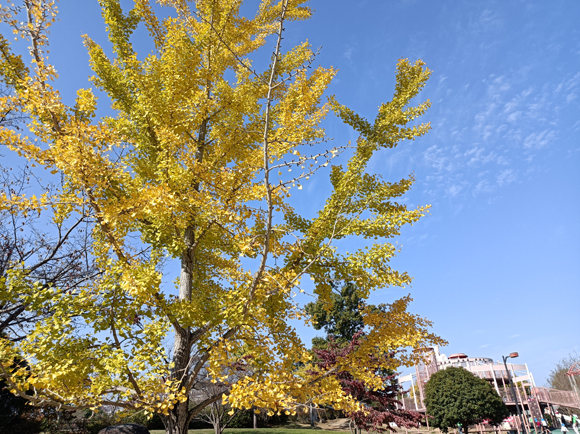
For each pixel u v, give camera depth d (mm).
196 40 7852
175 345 6191
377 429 10969
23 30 4672
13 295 4551
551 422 23078
